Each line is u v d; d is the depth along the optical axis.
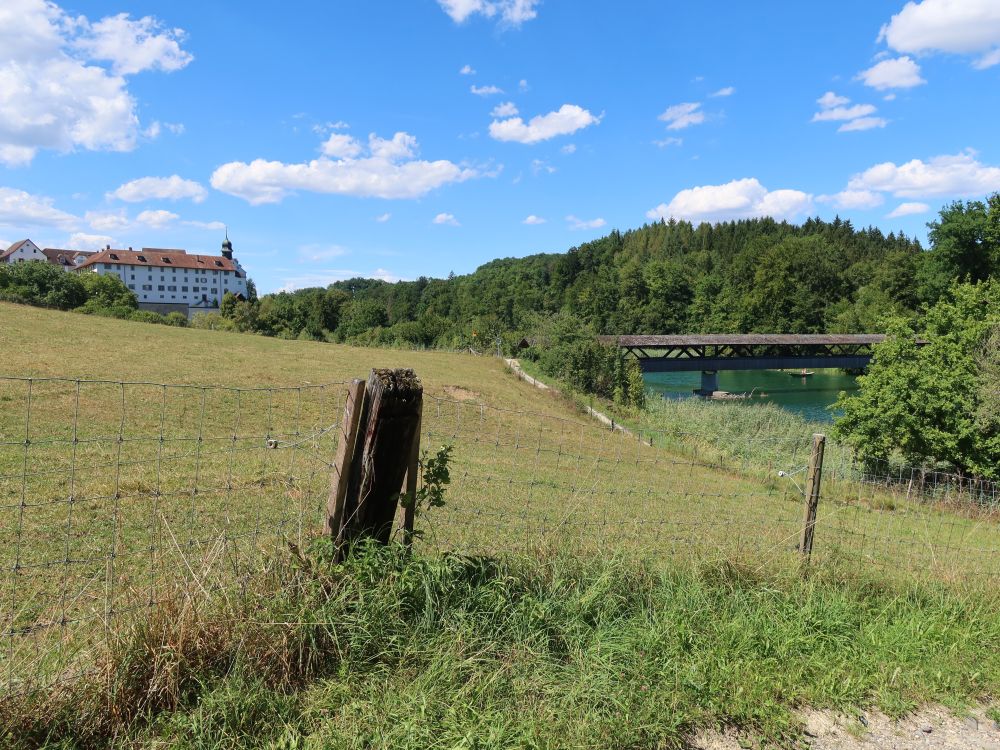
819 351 75.00
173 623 3.58
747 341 66.19
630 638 4.31
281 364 31.75
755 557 5.84
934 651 4.80
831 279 123.06
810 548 5.96
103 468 10.85
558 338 43.50
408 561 4.33
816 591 5.39
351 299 135.88
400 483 4.35
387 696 3.50
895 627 5.00
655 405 40.56
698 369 64.25
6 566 6.39
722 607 4.99
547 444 21.61
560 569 4.92
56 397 17.14
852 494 14.12
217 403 20.00
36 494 9.05
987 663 4.73
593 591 4.65
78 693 3.26
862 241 185.50
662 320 136.00
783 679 4.22
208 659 3.58
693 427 32.31
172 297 158.25
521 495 10.70
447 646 3.91
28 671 3.35
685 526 8.19
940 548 8.11
